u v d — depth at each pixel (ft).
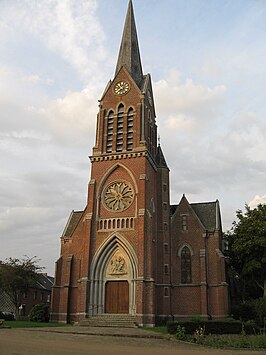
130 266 160.25
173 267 178.40
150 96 202.39
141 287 152.97
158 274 173.17
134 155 175.63
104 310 159.74
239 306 162.09
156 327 144.46
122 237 164.25
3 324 127.03
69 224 196.54
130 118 185.98
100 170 179.11
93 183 176.76
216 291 169.99
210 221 185.88
